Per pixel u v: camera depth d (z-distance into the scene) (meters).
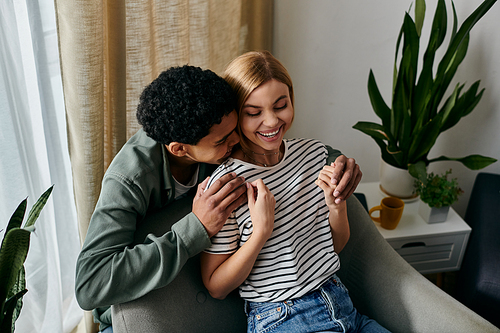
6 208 1.11
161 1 1.26
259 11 1.63
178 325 0.92
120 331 0.86
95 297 0.81
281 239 0.93
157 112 0.79
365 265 1.14
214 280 0.90
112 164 0.94
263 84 0.81
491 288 1.26
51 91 1.19
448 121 1.50
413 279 1.06
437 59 1.70
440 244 1.52
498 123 1.68
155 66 1.34
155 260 0.84
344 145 1.98
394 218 1.46
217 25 1.56
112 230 0.86
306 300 0.96
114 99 1.21
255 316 0.96
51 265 1.23
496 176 1.71
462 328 0.94
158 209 1.04
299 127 1.95
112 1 1.10
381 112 1.55
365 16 1.70
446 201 1.46
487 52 1.58
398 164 1.56
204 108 0.76
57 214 1.32
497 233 1.42
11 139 1.06
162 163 0.96
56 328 1.29
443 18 1.38
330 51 1.78
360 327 1.03
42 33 1.13
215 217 0.84
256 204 0.85
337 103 1.89
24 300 1.25
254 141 0.88
